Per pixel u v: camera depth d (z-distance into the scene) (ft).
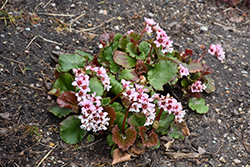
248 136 5.60
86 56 5.62
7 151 5.17
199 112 5.69
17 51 5.76
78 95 5.14
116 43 5.75
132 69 5.57
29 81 5.60
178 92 5.87
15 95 5.48
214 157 5.43
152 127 5.46
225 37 6.55
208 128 5.64
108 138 5.32
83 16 6.31
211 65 6.18
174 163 5.35
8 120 5.33
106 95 5.55
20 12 6.09
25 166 5.13
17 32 5.90
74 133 5.33
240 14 6.92
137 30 6.32
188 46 6.30
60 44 5.95
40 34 5.97
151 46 5.63
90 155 5.28
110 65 5.63
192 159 5.40
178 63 5.71
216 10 6.89
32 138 5.28
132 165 5.28
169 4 6.75
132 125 5.31
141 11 6.55
